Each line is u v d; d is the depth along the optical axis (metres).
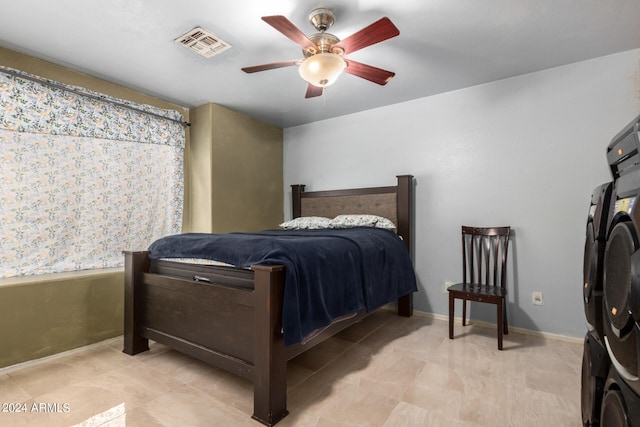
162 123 3.41
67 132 2.68
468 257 3.22
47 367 2.21
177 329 2.17
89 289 2.61
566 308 2.74
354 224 3.46
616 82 2.57
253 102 3.62
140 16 2.07
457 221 3.29
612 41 2.39
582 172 2.69
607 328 1.11
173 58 2.62
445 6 1.98
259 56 2.60
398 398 1.83
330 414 1.68
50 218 2.61
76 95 2.75
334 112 3.97
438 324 3.18
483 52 2.55
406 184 3.47
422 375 2.10
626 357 0.93
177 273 2.28
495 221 3.07
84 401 1.79
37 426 1.58
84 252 2.82
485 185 3.13
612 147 1.28
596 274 1.29
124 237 3.11
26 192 2.48
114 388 1.93
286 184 4.63
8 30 2.21
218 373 2.13
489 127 3.11
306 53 2.08
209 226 3.58
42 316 2.35
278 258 1.72
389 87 3.22
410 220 3.53
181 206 3.61
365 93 3.38
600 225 1.30
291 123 4.41
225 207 3.74
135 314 2.43
